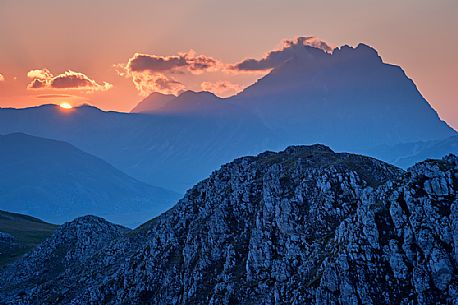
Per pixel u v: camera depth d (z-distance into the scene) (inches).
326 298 4178.2
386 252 4089.6
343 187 5280.5
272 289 4763.8
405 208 4180.6
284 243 5152.6
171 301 5782.5
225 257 5733.3
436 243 3892.7
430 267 3841.0
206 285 5570.9
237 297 5049.2
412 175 4330.7
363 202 4463.6
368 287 4005.9
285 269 4854.8
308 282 4443.9
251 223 5866.1
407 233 4055.1
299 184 5551.2
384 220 4237.2
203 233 6171.3
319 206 5196.9
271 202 5551.2
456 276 3745.1
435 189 4121.6
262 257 5167.3
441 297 3727.9
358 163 5723.4
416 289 3836.1
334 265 4244.6
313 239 4960.6
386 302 3895.2
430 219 4001.0
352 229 4375.0
